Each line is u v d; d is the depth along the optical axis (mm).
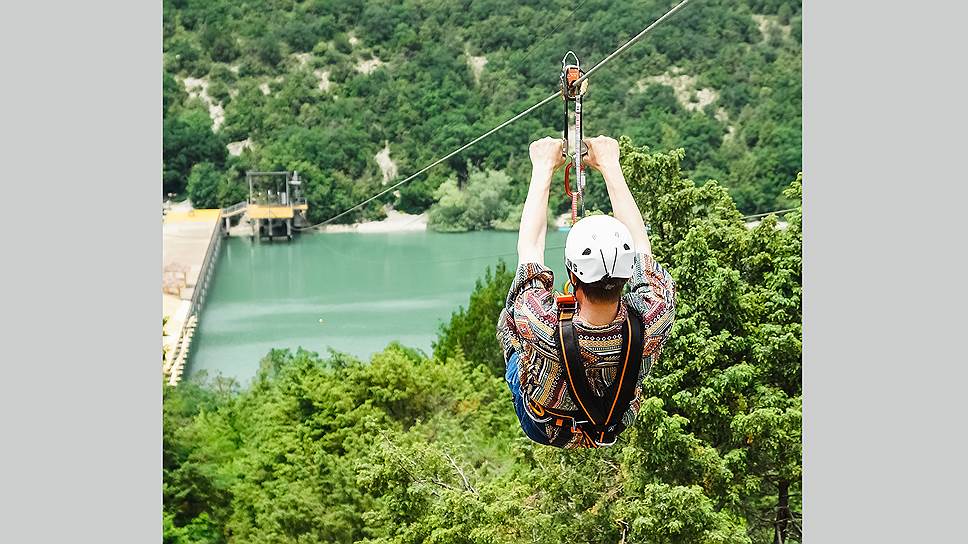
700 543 10047
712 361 10945
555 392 3826
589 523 10805
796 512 13086
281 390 23750
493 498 11922
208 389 25625
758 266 12844
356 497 17156
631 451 10555
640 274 3889
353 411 19281
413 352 26422
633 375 3771
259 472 20297
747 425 10789
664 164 13227
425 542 12047
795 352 11281
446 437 17109
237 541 20094
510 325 3908
